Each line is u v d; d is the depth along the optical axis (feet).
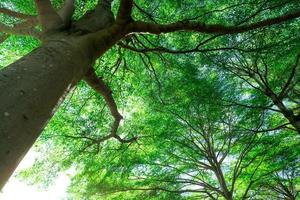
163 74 30.81
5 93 6.17
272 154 38.40
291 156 38.70
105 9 12.82
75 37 9.70
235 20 25.62
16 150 5.63
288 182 45.16
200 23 13.15
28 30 12.73
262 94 35.24
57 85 7.55
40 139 29.58
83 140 29.94
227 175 44.11
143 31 11.94
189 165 38.96
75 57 8.76
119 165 35.81
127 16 11.13
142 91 32.55
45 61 7.77
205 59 29.94
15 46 26.03
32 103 6.47
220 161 37.32
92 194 36.81
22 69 7.09
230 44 28.27
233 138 37.17
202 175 41.39
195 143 38.06
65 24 10.03
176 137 36.94
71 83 8.51
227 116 35.32
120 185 37.60
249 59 31.89
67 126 29.86
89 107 30.07
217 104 31.40
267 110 36.06
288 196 42.32
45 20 9.91
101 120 30.53
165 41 28.73
